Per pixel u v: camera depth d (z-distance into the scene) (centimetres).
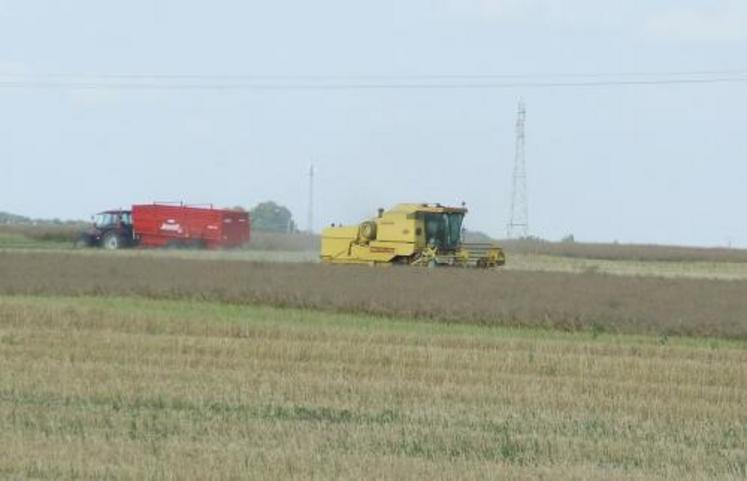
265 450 5638
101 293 14475
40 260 18138
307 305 13538
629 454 5834
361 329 11162
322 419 6581
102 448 5588
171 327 10725
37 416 6400
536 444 6025
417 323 12438
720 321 12188
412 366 8725
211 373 8062
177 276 15600
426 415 6781
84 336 9894
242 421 6412
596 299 13638
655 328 12031
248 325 10900
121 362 8519
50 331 10256
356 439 6003
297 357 9081
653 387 7944
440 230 18625
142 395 7144
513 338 10894
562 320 12325
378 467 5344
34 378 7612
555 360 9169
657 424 6675
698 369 8838
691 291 14700
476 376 8275
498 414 6862
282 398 7206
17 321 11025
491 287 14588
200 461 5369
